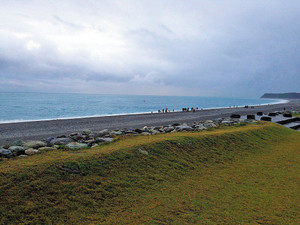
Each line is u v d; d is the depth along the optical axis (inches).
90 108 3417.8
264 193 327.0
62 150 418.0
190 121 1695.4
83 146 457.7
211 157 491.5
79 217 235.0
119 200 277.3
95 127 1296.8
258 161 502.9
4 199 230.8
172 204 281.0
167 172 378.3
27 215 221.5
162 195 303.9
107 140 527.2
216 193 322.7
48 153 384.8
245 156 537.3
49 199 248.7
